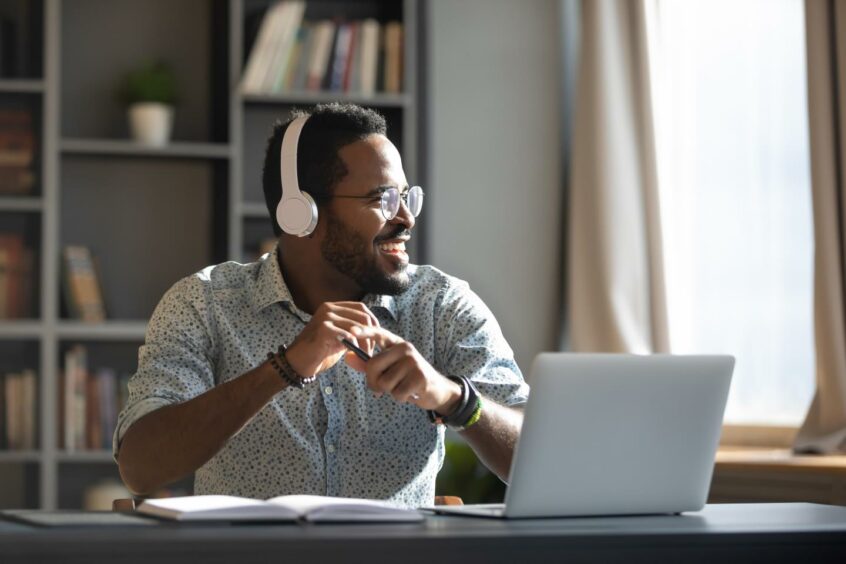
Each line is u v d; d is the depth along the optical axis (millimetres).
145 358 2605
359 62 5121
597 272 5102
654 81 5109
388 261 2641
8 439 4914
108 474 5148
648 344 5062
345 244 2629
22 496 5051
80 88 5289
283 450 2627
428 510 2193
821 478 4230
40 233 4977
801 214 4895
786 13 4953
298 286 2744
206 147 5055
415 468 2670
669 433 2086
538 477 1994
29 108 5035
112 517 1973
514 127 5430
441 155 5395
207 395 2346
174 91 5227
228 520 1906
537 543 1794
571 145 5402
